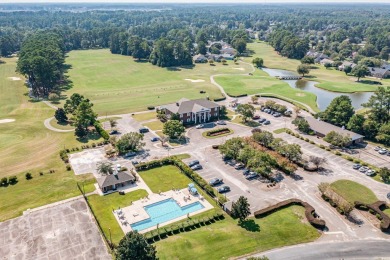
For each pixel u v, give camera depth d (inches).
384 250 2667.3
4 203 3243.1
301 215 3097.9
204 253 2600.9
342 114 5132.9
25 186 3543.3
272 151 4266.7
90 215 3078.2
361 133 4916.3
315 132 4992.6
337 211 3166.8
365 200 3344.0
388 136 4569.4
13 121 5339.6
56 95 6707.7
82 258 2551.7
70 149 4382.4
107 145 4549.7
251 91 7190.0
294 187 3572.8
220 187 3516.2
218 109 5561.0
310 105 6328.7
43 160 4101.9
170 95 6855.3
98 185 3563.0
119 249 2261.3
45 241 2726.4
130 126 5211.6
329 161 4153.5
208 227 2928.2
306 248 2682.1
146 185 3599.9
